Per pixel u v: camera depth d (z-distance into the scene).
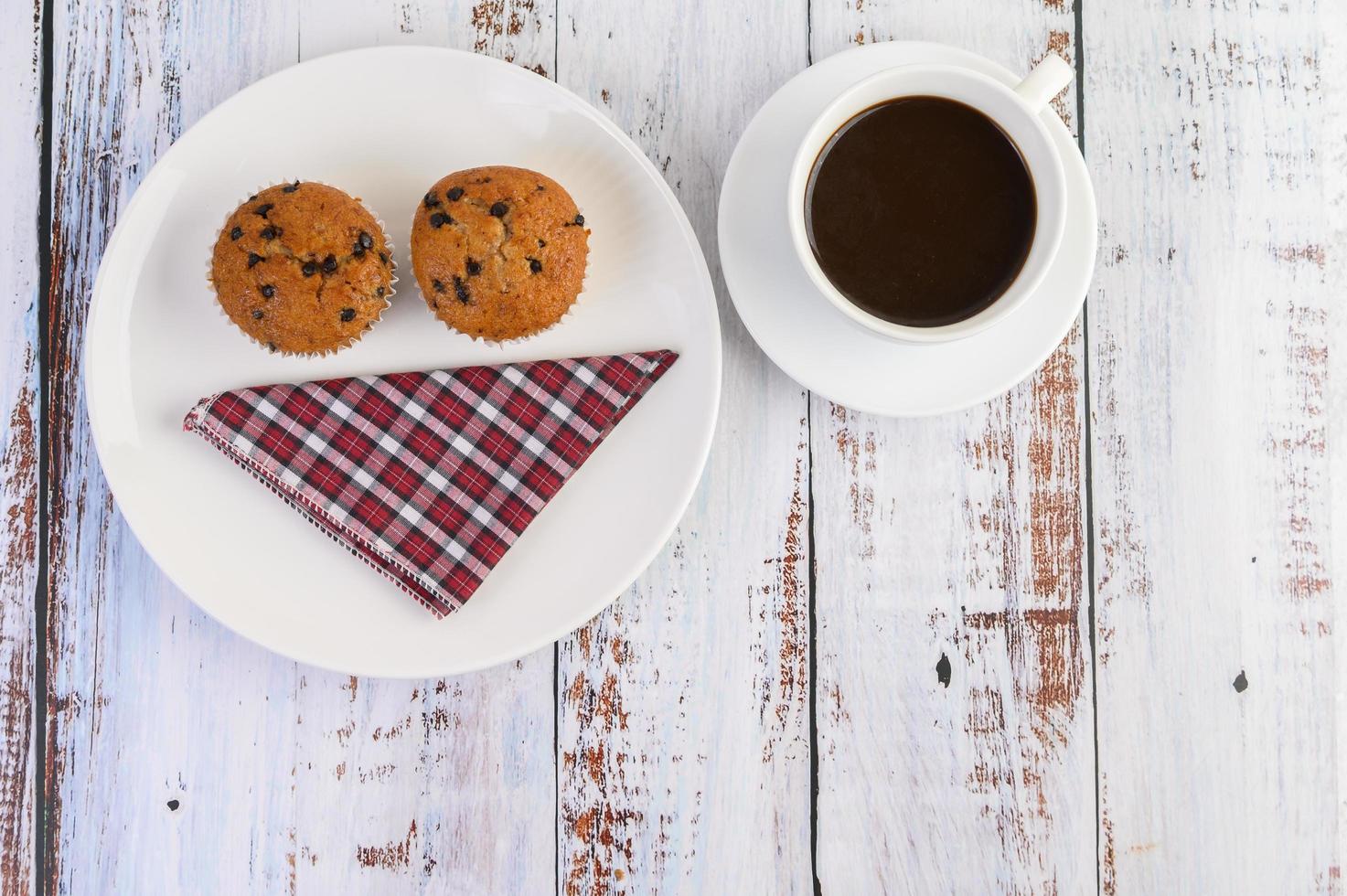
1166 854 1.00
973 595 1.00
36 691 0.98
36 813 0.98
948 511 1.00
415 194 0.96
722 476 0.99
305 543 0.96
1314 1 1.00
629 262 0.96
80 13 0.98
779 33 0.99
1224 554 1.00
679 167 0.99
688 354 0.96
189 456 0.95
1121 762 1.00
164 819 0.98
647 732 0.99
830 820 0.99
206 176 0.95
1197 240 1.00
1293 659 1.00
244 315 0.92
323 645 0.95
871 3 0.99
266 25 0.98
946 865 0.99
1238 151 1.00
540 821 0.99
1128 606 1.00
